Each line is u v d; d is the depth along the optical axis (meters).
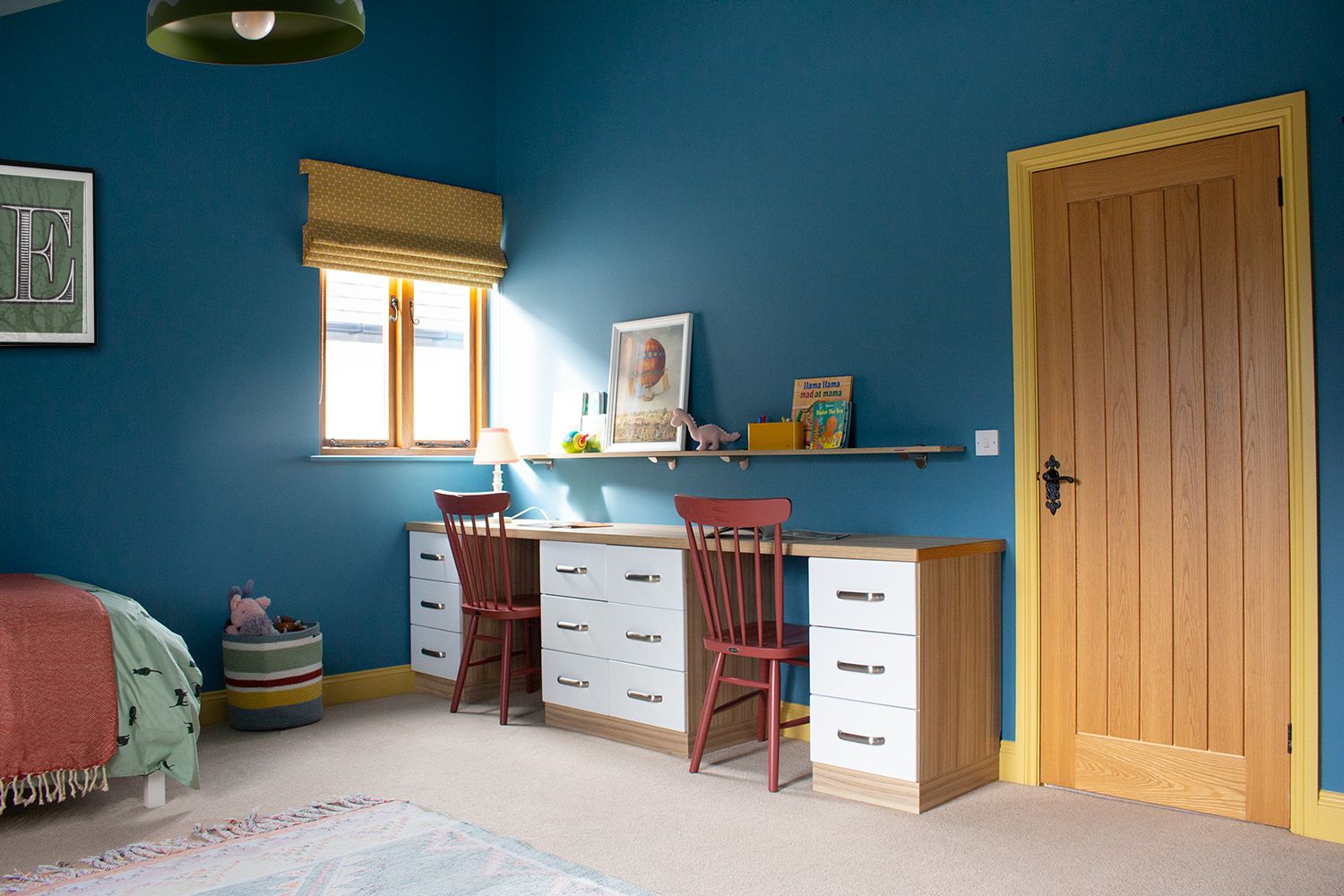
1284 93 2.92
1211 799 3.05
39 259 3.94
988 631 3.39
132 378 4.13
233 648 4.06
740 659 3.82
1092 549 3.28
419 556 4.75
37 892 2.54
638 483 4.54
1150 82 3.17
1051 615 3.36
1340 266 2.83
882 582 3.10
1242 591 2.99
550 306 4.95
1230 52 3.02
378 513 4.77
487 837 2.88
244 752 3.77
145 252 4.16
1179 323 3.11
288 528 4.50
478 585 4.29
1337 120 2.84
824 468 3.90
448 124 5.04
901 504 3.69
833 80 3.90
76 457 4.00
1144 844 2.82
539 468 4.98
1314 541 2.85
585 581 3.93
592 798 3.22
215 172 4.34
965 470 3.54
